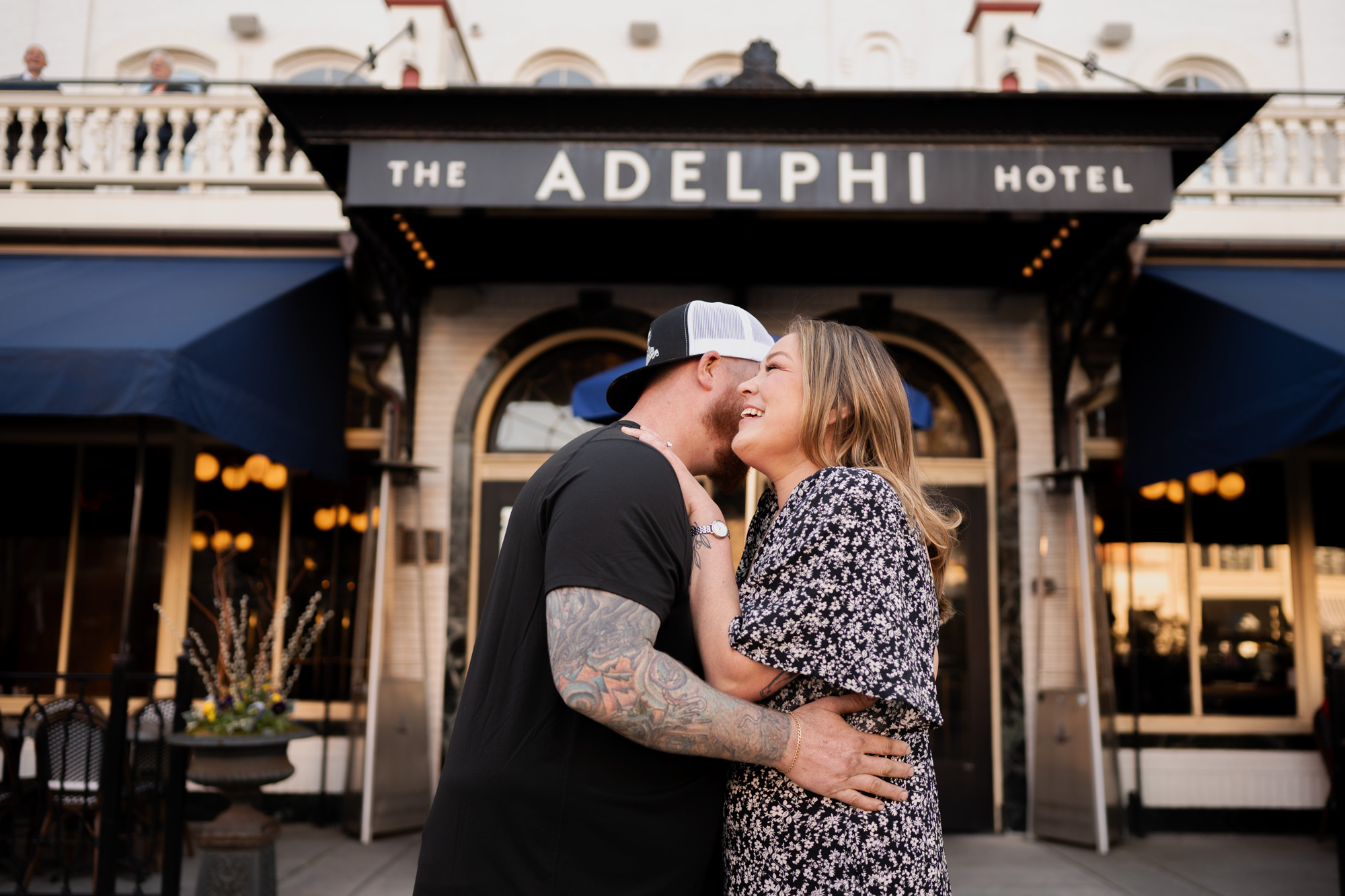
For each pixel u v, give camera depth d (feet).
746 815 4.50
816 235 18.97
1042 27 25.94
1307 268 20.40
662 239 19.25
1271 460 21.26
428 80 20.07
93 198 21.61
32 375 14.85
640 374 5.53
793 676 4.35
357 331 20.26
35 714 16.25
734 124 16.28
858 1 25.81
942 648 20.40
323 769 19.97
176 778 13.94
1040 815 19.16
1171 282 18.63
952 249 19.56
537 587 4.58
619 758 4.39
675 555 4.41
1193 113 15.84
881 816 4.35
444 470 20.76
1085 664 18.48
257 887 13.24
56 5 26.50
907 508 4.72
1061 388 20.24
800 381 4.95
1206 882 16.07
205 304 17.30
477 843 4.38
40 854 15.94
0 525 21.99
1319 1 25.96
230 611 17.67
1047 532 20.18
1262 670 20.61
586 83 26.07
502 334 21.24
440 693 19.97
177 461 22.04
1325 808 19.01
